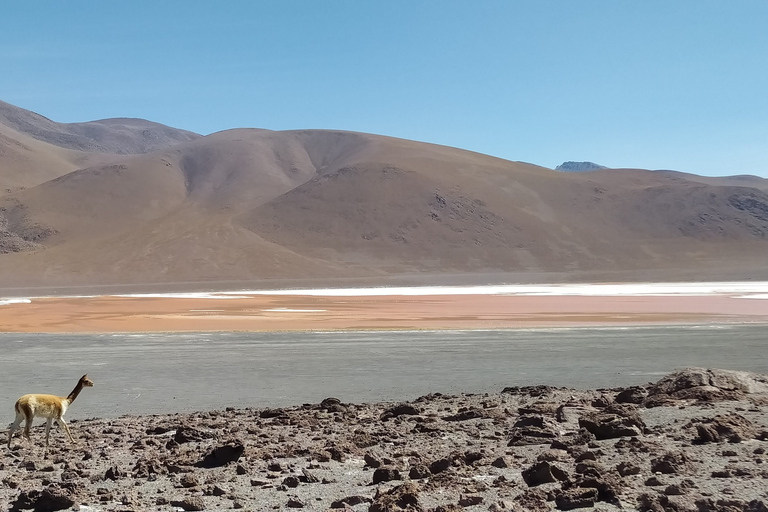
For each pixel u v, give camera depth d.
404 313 53.34
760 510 7.06
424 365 24.41
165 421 15.09
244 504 8.30
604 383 20.17
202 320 47.94
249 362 25.64
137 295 96.25
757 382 13.67
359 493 8.66
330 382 21.14
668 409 12.32
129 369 24.33
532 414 12.91
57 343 32.66
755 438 9.96
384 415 14.41
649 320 44.31
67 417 16.61
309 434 12.70
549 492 7.91
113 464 10.83
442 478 8.88
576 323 42.19
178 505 8.31
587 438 10.55
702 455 9.29
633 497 7.71
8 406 18.05
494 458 10.06
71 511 8.24
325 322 45.09
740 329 36.00
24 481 9.96
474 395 17.39
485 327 39.28
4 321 48.69
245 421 14.62
